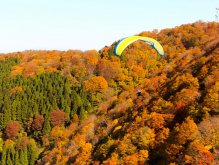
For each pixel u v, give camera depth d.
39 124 163.38
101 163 77.44
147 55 197.50
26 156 137.50
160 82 103.00
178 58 122.31
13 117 173.62
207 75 79.50
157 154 66.25
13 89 197.62
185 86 82.38
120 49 92.50
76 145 98.75
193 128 60.97
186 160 55.56
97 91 177.38
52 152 108.38
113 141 79.56
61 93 181.75
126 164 67.31
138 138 70.50
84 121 121.56
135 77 187.00
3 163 137.12
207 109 65.00
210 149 56.75
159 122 72.38
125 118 92.62
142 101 94.62
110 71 189.88
